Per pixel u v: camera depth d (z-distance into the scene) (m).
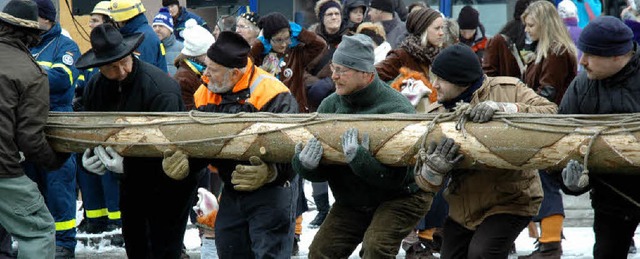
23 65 10.49
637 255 13.83
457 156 9.30
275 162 10.14
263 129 9.91
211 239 12.57
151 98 10.52
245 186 10.10
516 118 9.19
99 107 10.79
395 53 13.39
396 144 9.46
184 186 11.07
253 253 10.91
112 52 10.27
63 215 13.53
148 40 14.45
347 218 10.25
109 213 14.45
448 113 9.39
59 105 13.63
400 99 10.01
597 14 20.05
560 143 9.00
